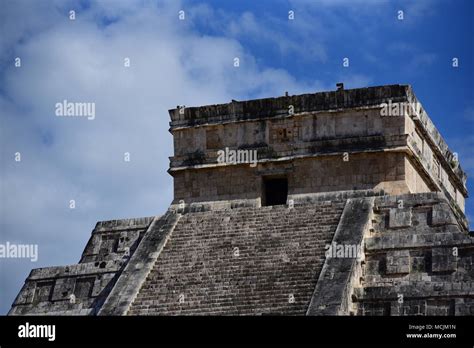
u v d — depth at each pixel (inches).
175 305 3496.6
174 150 4025.6
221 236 3708.2
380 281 3474.4
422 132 3993.6
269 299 3412.9
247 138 3964.1
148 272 3649.1
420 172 3978.8
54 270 3892.7
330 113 3885.3
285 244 3597.4
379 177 3811.5
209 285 3531.0
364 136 3838.6
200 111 4010.8
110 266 3821.4
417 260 3476.9
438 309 3329.2
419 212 3622.0
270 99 3941.9
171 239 3769.7
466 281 3400.6
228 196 3946.9
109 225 3986.2
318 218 3676.2
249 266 3550.7
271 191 3956.7
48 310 3809.1
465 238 3464.6
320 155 3858.3
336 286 3383.4
